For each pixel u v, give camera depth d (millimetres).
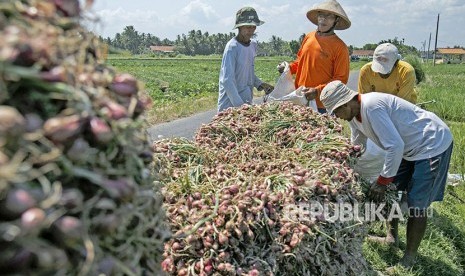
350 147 3740
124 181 1287
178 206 2578
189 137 11266
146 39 164375
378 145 4141
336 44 5484
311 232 2602
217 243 2387
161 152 3375
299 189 2803
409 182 4438
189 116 14750
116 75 1394
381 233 5188
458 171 7840
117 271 1290
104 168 1256
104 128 1221
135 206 1365
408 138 4223
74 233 1121
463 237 5391
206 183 2799
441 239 5109
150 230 1493
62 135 1137
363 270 3338
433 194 4371
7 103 1119
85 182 1217
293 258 2568
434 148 4203
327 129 4043
